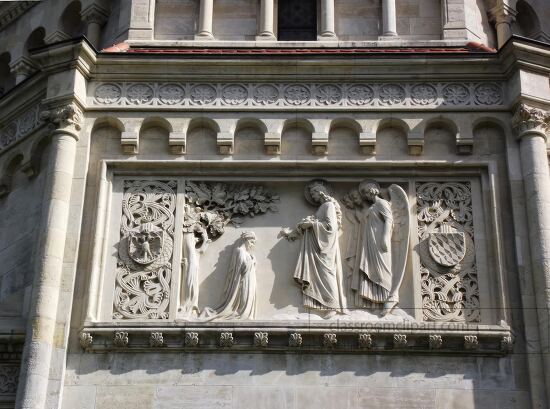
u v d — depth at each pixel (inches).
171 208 975.0
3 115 1093.8
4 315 964.0
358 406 892.6
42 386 892.0
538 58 1003.3
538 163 966.4
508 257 945.5
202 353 912.9
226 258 962.7
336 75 1012.5
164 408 893.2
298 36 1121.4
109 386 900.6
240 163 986.7
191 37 1103.6
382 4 1108.5
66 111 989.2
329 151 994.7
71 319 924.0
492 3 1136.8
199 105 1004.6
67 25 1194.6
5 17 1242.0
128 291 938.1
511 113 998.4
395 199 977.5
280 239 969.5
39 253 938.1
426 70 1012.5
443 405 892.6
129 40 1079.6
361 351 909.8
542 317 909.2
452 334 905.5
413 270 946.1
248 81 1015.6
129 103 1007.0
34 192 1036.5
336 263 951.6
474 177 986.1
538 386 891.4
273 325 909.2
